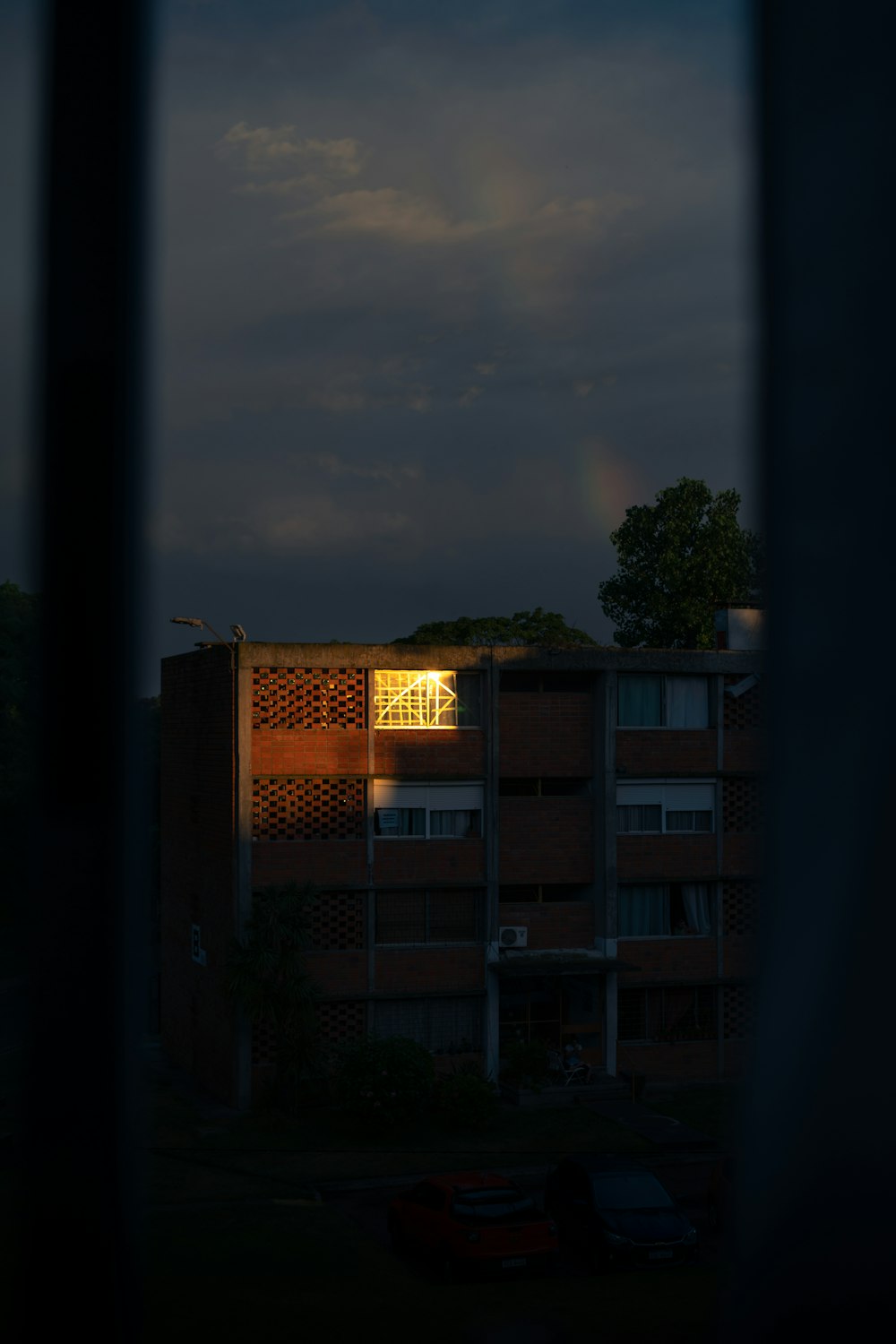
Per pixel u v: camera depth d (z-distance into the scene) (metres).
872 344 3.13
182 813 31.92
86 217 3.09
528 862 29.45
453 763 28.62
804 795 3.19
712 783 30.44
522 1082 27.61
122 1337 3.03
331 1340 8.35
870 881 3.14
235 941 26.42
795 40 3.24
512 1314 8.34
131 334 3.12
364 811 28.06
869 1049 3.12
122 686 3.16
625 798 29.89
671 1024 30.02
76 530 3.12
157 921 34.62
